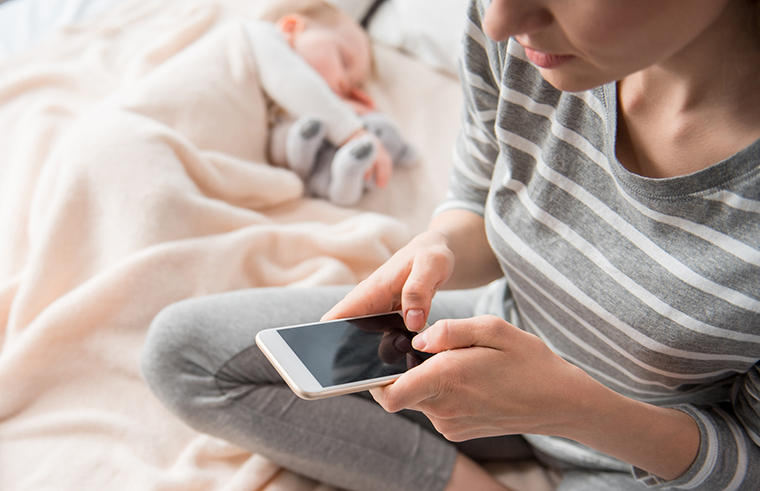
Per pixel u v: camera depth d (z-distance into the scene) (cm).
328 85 155
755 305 51
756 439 61
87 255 104
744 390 61
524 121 62
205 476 82
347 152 129
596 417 55
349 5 174
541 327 75
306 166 135
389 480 78
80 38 171
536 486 85
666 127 53
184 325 75
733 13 45
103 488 80
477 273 78
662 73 50
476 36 65
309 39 157
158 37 172
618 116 55
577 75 41
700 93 50
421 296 56
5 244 112
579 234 61
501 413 53
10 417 88
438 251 61
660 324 57
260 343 53
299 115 138
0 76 157
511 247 68
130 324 94
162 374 74
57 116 137
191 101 126
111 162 104
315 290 84
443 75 177
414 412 83
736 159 47
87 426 85
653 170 55
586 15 36
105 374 92
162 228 101
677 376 61
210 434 77
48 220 102
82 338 92
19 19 179
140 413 89
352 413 77
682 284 54
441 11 172
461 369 49
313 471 78
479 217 79
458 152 80
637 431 57
